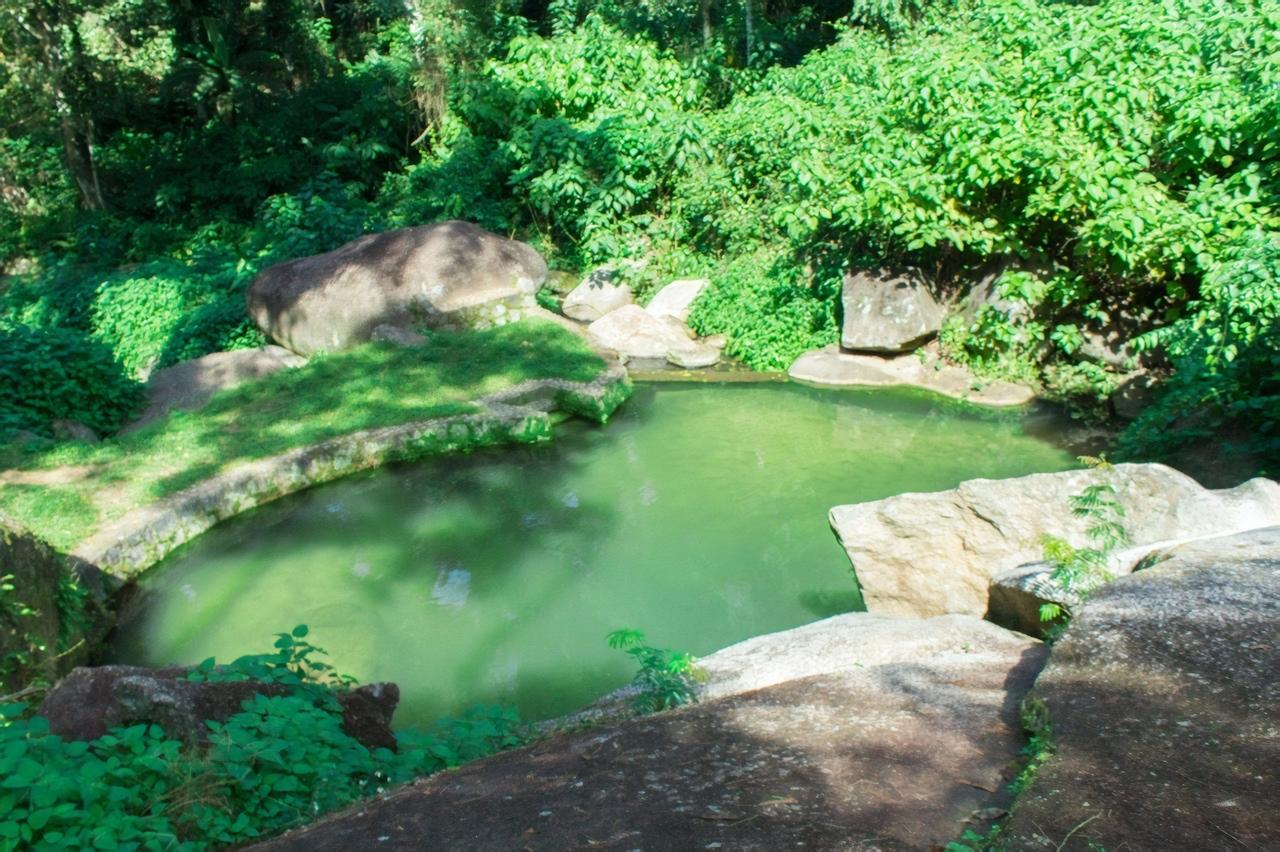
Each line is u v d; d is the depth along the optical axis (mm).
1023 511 5957
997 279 11133
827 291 12602
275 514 8602
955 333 11406
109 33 22656
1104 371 10562
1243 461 7812
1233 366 8469
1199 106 9625
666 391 11773
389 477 9336
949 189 11016
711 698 4348
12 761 3121
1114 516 5754
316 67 23578
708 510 8477
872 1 16812
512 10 21797
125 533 7477
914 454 9508
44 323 15828
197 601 7199
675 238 15703
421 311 12383
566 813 3039
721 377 12164
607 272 15047
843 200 11523
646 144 15945
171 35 22500
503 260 12914
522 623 6770
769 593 7066
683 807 2986
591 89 17344
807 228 12609
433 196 16844
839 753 3318
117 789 3244
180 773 3453
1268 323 8227
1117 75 10344
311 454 9117
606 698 4918
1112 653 3365
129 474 8594
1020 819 2543
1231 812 2471
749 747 3432
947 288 11836
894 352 11648
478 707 4621
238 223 20219
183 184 20844
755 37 19406
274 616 6953
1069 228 11023
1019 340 10906
